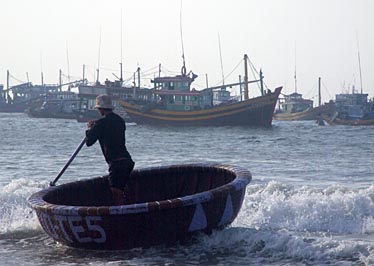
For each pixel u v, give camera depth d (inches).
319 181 1161.4
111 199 700.0
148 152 2263.8
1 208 772.6
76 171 1407.5
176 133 4234.7
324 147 2495.1
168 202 550.6
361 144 2714.1
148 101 5492.1
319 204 692.7
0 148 2420.0
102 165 1558.8
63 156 1930.4
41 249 585.3
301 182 1142.3
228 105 5103.3
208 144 2822.3
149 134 4072.3
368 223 648.4
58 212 558.9
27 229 674.8
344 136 3681.1
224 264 509.4
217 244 572.4
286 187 847.1
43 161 1731.1
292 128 5191.9
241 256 530.3
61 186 658.8
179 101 5236.2
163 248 571.2
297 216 678.5
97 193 693.9
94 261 534.0
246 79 5610.2
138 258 538.9
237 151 2267.5
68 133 4153.5
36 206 580.7
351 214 673.6
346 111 7239.2
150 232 557.9
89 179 691.4
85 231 557.6
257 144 2800.2
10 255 563.2
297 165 1569.9
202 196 561.3
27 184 972.6
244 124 5113.2
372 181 1152.2
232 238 577.9
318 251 519.5
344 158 1831.9
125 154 609.9
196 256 537.6
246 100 5083.7
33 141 3041.3
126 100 5462.6
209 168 695.1
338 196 724.7
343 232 625.0
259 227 651.5
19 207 776.9
